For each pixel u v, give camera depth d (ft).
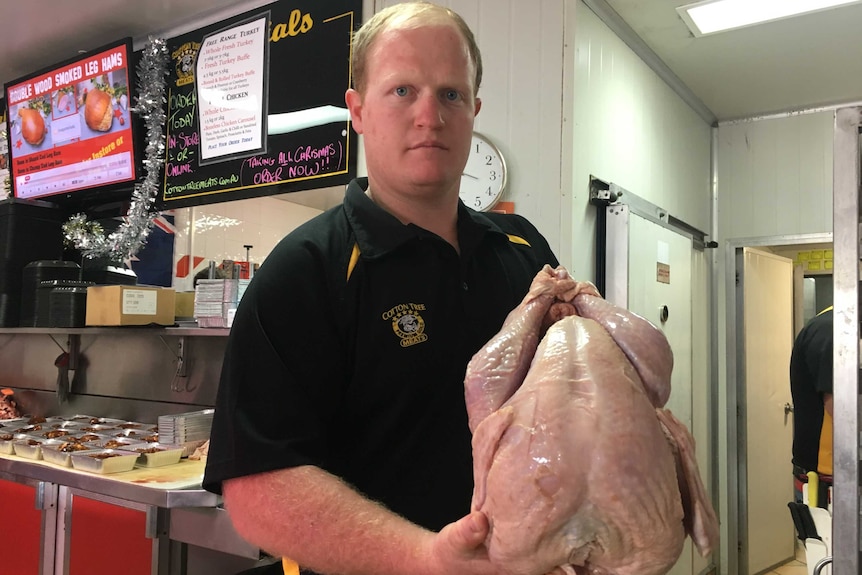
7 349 13.35
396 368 3.49
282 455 2.93
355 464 3.59
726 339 12.98
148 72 10.73
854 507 4.75
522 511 2.30
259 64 9.78
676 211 11.59
